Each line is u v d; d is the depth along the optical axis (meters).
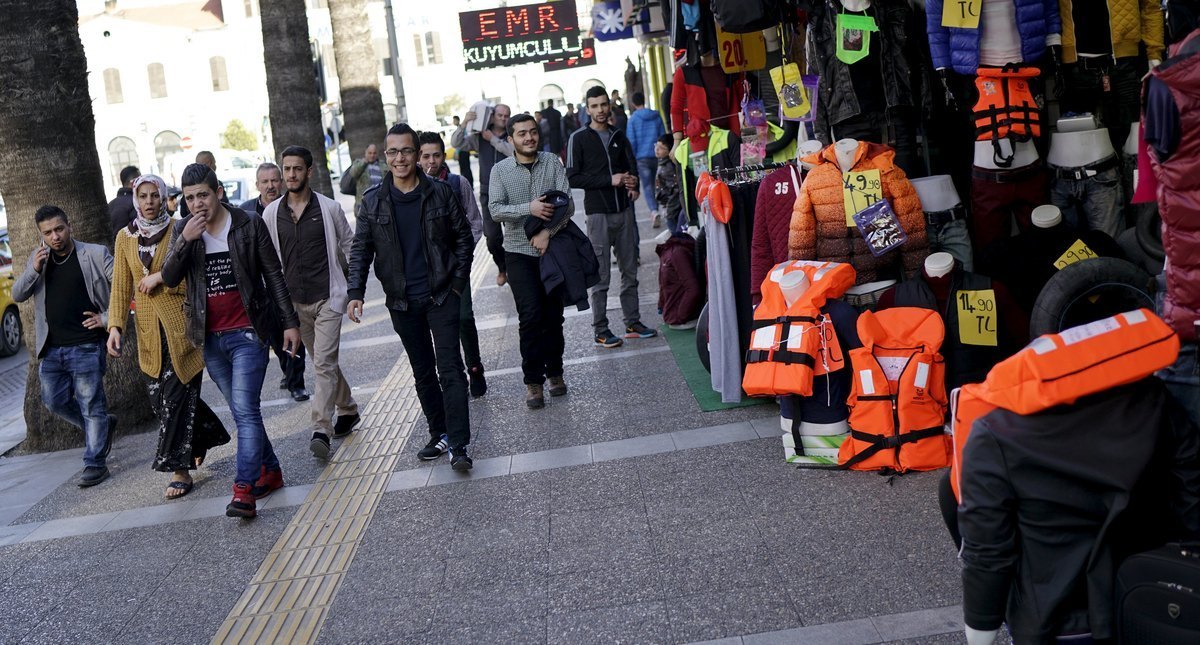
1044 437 2.50
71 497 7.12
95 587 5.44
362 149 20.38
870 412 5.39
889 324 5.50
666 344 8.91
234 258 6.13
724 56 7.64
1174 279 2.86
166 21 74.06
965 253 6.13
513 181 7.34
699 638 4.04
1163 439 2.50
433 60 64.81
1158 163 2.87
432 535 5.48
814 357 5.49
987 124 5.91
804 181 6.01
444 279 6.35
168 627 4.85
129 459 7.86
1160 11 5.95
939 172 6.74
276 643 4.54
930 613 3.97
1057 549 2.52
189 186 6.00
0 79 8.14
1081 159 5.88
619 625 4.23
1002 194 5.98
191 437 6.63
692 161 9.06
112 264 7.33
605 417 7.08
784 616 4.11
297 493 6.48
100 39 68.19
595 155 8.88
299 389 9.05
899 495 5.08
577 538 5.16
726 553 4.74
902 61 6.20
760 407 6.82
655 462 6.07
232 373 6.30
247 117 70.06
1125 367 2.50
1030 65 6.03
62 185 8.30
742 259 6.77
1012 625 2.62
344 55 20.19
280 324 6.31
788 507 5.14
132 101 69.00
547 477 6.09
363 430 7.68
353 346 11.00
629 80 20.23
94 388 7.34
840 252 5.91
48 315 7.27
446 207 6.41
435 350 6.39
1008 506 2.54
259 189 8.65
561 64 25.23
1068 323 5.17
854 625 3.96
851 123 6.48
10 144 8.22
